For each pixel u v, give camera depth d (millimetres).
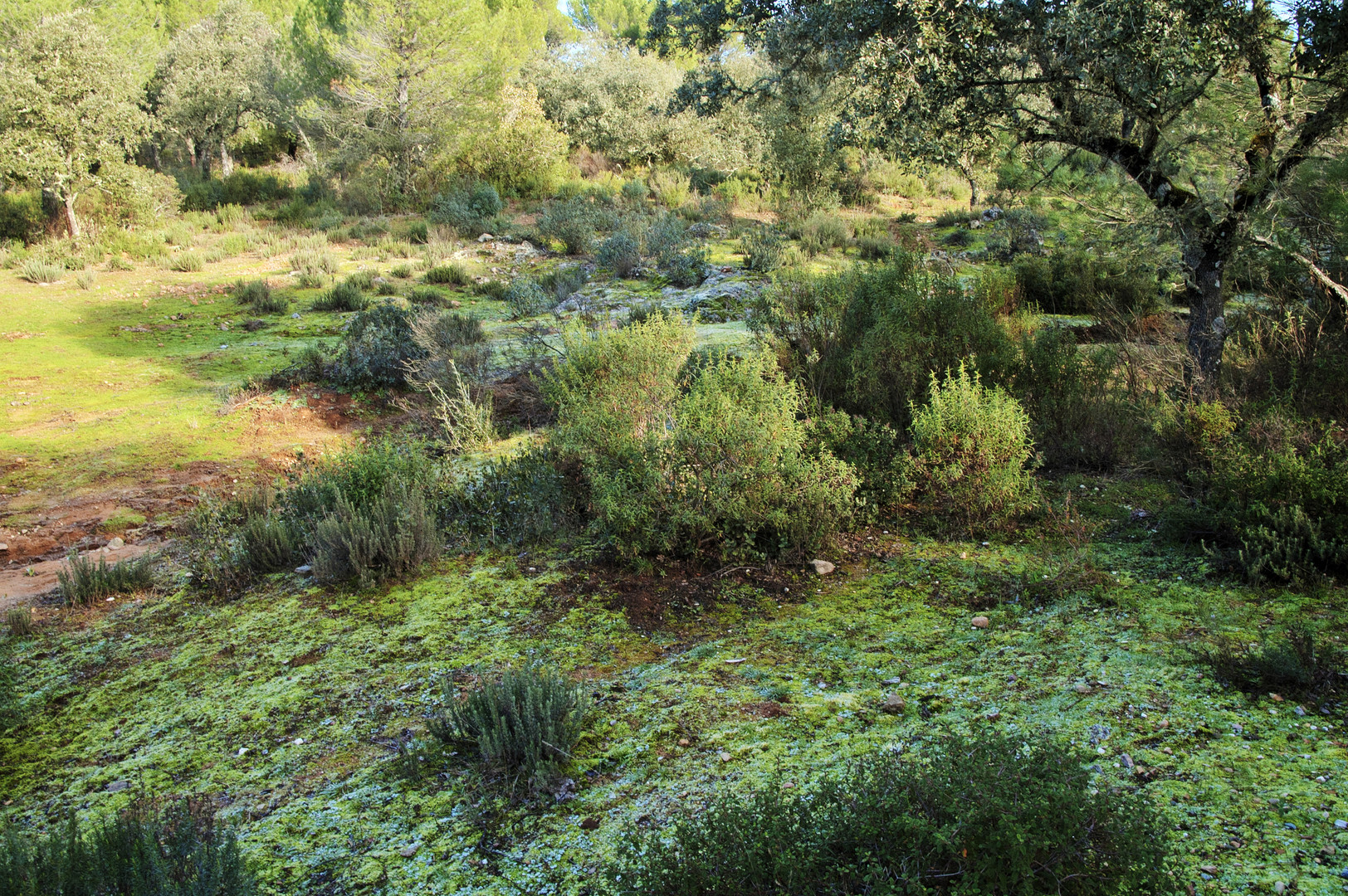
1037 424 6363
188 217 23094
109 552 6676
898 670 3605
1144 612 3883
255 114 33531
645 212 23188
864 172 25781
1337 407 5562
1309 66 6344
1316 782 2531
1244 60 6555
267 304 15391
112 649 4758
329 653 4320
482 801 2928
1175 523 4680
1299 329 6492
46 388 11148
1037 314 10438
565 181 27672
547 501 5672
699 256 16578
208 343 13422
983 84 7223
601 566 5027
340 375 10945
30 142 18703
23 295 15711
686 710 3387
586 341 6840
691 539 5012
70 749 3672
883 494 5539
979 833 2078
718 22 10469
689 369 6852
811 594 4523
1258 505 4273
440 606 4734
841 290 7773
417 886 2514
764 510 4980
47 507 7715
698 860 2209
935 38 6922
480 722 3188
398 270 18062
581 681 3695
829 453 5355
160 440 9398
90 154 19875
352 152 26547
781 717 3270
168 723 3803
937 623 4035
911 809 2223
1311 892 2072
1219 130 6613
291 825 2896
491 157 27125
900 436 6309
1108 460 6137
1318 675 3121
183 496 7918
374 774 3178
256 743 3525
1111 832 2074
